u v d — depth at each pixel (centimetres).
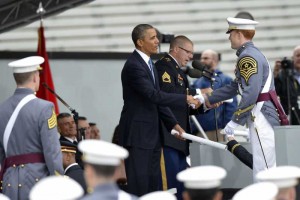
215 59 4103
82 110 4125
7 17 3847
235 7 5738
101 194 1883
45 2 3841
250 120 2866
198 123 3697
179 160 3077
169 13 5719
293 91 3909
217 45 5659
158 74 3077
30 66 2645
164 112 3036
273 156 2862
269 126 2862
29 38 5606
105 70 4138
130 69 2977
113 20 5697
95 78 4138
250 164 2923
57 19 5662
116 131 3450
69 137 3139
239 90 2888
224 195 3186
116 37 5672
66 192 1822
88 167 1902
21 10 3841
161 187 3044
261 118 2859
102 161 1892
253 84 2823
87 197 1903
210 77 3238
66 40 5647
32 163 2622
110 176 1897
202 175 1958
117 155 1894
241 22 2886
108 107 4141
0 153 2664
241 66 2848
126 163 2997
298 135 2856
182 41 3119
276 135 2856
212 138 3803
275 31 5716
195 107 3006
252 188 1942
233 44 2905
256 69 2830
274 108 2872
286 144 2855
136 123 2997
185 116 3098
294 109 3888
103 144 1919
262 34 5712
